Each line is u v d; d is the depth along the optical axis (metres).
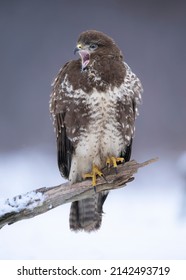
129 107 9.84
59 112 9.93
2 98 26.72
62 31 29.84
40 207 9.18
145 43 29.64
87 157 9.98
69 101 9.77
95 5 30.28
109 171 9.66
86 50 9.94
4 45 28.84
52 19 29.88
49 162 20.02
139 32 29.88
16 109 26.27
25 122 25.03
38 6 29.86
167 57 29.06
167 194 16.05
